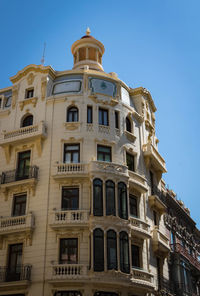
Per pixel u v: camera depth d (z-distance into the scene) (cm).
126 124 3791
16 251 3122
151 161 3891
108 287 2850
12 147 3600
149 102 4406
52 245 2997
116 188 3167
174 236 4488
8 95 4094
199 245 5728
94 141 3434
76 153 3406
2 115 3909
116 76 4153
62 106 3616
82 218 3033
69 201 3186
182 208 4953
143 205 3538
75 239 3025
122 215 3105
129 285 2894
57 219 3070
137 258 3241
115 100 3725
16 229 3106
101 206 3064
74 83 3781
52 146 3434
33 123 3622
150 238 3409
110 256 2889
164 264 3738
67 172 3212
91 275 2786
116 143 3528
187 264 4391
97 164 3231
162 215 4112
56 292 2825
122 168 3303
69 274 2819
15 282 2891
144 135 3991
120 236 2997
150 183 3866
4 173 3469
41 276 2895
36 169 3347
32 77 3888
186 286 4162
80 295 2786
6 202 3338
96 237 2927
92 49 4712
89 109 3622
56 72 3944
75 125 3494
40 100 3716
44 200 3203
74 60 4794
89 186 3181
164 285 3541
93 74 3841
